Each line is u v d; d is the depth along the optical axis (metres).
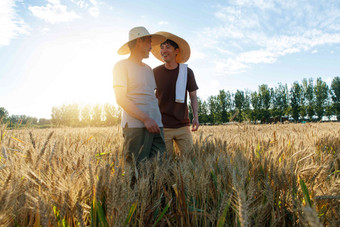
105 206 1.15
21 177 1.21
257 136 3.78
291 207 1.44
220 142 2.67
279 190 1.45
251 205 1.31
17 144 2.19
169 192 1.63
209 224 1.31
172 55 3.33
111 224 1.02
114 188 1.04
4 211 0.88
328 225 1.15
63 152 1.78
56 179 1.17
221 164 1.67
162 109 3.32
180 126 3.29
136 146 2.33
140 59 2.61
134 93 2.44
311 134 3.78
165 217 1.37
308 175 1.68
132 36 2.48
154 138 2.52
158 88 3.36
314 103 57.72
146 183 1.37
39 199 0.92
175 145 3.70
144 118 2.24
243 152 2.17
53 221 0.96
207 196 1.48
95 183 1.17
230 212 1.38
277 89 61.69
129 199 1.11
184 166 1.64
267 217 1.33
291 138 3.39
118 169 1.14
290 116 59.22
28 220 1.10
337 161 2.30
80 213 0.97
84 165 1.44
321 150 2.90
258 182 1.58
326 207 1.33
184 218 1.34
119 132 3.79
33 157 1.47
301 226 1.15
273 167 1.57
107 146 2.77
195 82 3.61
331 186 1.49
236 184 1.01
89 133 3.95
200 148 2.56
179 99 3.19
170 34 3.30
